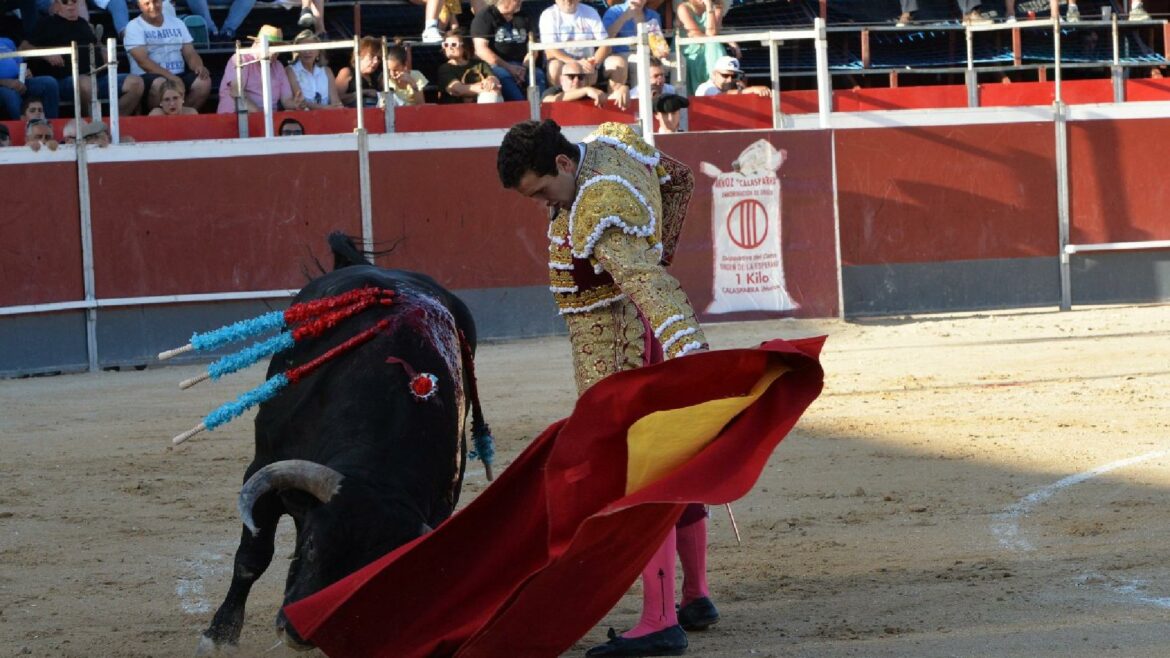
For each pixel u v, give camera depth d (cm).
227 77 1856
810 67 2238
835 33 2252
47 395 1522
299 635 477
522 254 1839
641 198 521
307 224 1781
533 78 1841
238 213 1764
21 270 1705
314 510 505
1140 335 1692
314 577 493
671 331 504
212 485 1035
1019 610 623
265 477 501
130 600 725
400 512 510
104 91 1864
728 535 821
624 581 500
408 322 610
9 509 957
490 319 1834
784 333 1806
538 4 2180
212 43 2003
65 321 1727
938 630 593
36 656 619
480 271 1828
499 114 1852
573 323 563
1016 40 2188
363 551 496
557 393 1414
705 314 1880
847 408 1270
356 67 1784
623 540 482
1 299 1698
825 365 1539
